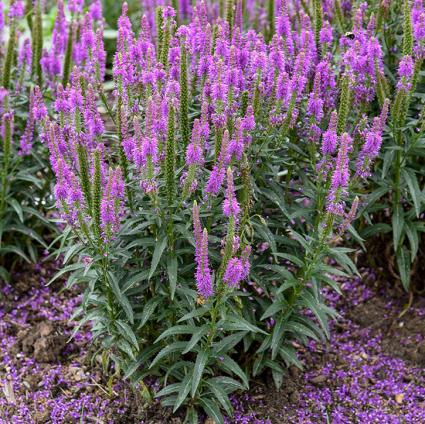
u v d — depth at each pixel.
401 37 1.93
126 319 1.73
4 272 2.10
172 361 1.74
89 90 1.66
